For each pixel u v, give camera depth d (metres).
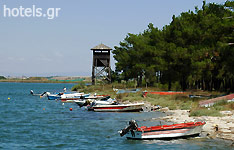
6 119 52.62
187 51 77.31
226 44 65.00
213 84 99.06
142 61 121.38
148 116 50.56
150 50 97.75
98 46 145.88
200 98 66.06
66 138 35.59
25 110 68.44
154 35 113.06
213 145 29.56
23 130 41.22
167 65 91.31
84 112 62.16
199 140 31.73
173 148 29.41
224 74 82.75
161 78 114.88
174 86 105.75
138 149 29.66
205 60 69.81
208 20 75.00
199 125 33.06
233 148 28.45
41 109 70.56
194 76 90.56
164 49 93.38
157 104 64.31
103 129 40.75
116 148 30.41
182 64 83.19
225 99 51.81
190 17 84.31
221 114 42.62
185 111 51.59
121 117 52.56
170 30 91.88
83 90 129.00
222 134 32.78
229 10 66.88
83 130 40.19
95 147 31.14
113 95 93.81
